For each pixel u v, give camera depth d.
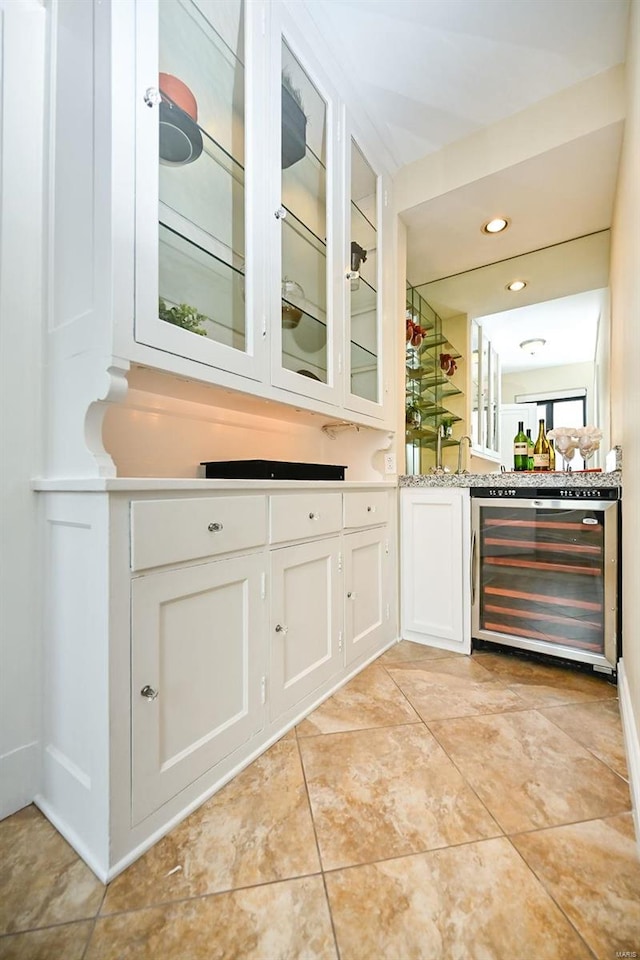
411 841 0.94
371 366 2.03
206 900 0.80
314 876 0.85
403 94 1.76
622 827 0.97
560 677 1.74
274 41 1.35
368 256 2.01
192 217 1.16
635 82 1.26
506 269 2.70
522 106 1.81
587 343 2.75
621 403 1.77
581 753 1.24
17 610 1.06
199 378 1.11
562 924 0.76
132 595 0.91
